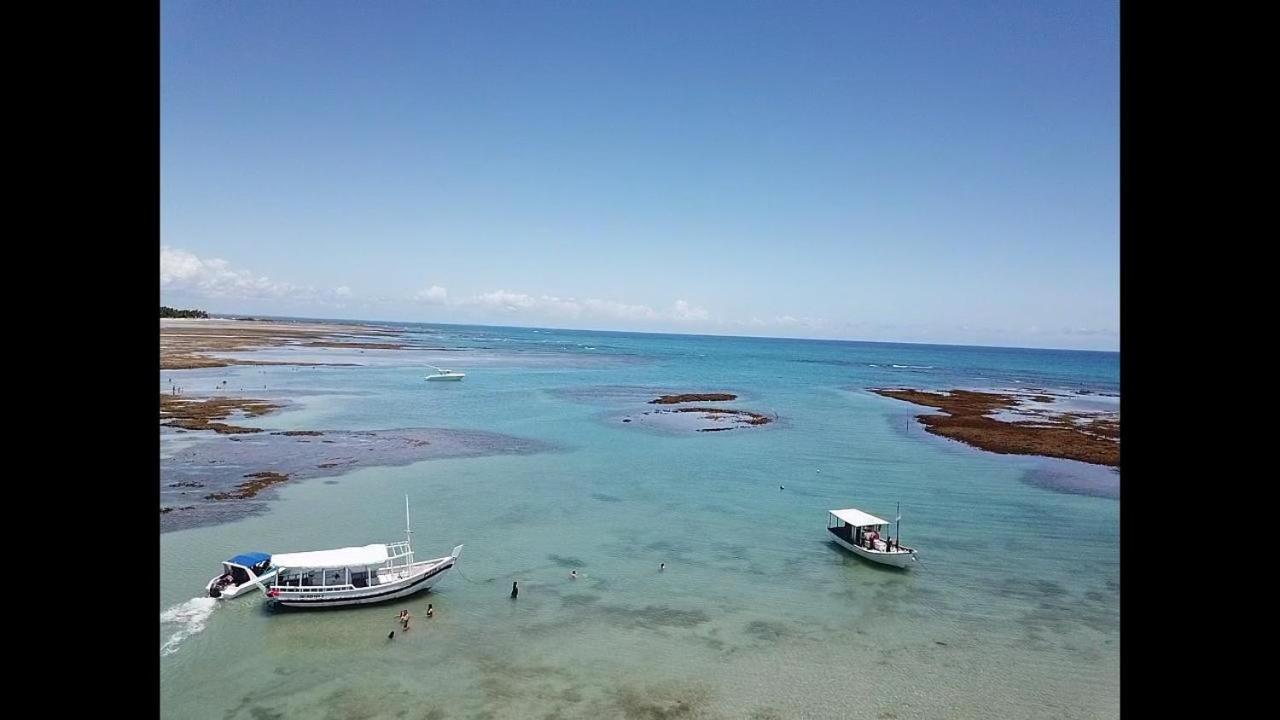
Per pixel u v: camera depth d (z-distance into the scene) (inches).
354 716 679.1
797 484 1641.2
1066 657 818.2
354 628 865.5
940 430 2400.3
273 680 743.7
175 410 2315.5
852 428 2454.5
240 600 930.7
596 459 1873.8
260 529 1214.9
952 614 935.7
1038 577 1074.7
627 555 1146.0
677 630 877.8
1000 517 1392.7
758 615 925.2
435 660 792.3
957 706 713.0
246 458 1710.1
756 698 721.6
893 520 1363.2
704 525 1314.0
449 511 1363.2
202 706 693.3
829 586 1028.5
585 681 751.1
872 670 782.5
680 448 2055.9
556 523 1307.8
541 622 894.4
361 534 1205.7
